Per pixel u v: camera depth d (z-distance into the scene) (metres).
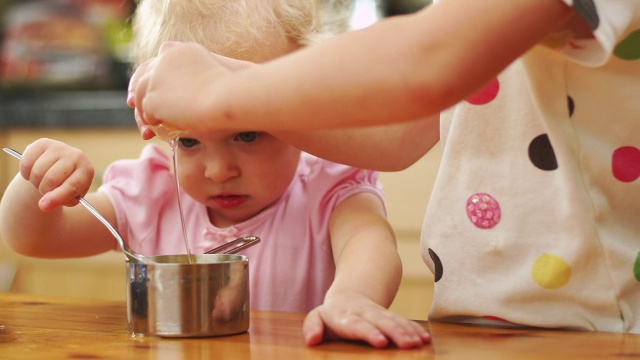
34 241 1.19
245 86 0.70
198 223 1.30
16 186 1.17
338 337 0.83
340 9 1.52
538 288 0.93
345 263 1.00
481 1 0.67
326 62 0.67
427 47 0.66
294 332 0.86
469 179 0.98
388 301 0.97
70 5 2.66
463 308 0.97
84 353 0.75
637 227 0.92
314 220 1.22
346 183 1.20
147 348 0.77
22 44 2.68
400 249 2.04
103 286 2.28
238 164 1.15
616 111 0.89
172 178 1.33
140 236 1.31
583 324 0.92
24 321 0.92
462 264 0.98
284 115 0.69
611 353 0.75
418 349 0.77
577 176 0.91
